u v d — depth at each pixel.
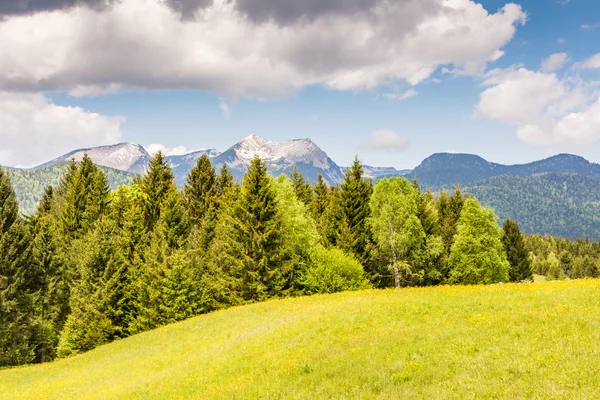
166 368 24.19
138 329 48.34
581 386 10.40
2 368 41.09
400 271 56.56
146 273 50.03
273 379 16.27
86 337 46.97
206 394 16.70
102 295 48.66
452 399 11.04
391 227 53.53
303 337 22.19
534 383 10.97
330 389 13.65
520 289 25.00
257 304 38.22
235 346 24.19
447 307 21.89
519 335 14.96
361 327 21.53
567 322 15.28
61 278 54.22
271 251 48.38
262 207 48.62
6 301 43.44
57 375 30.88
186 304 47.69
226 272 53.88
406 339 17.31
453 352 14.50
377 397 12.12
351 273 46.00
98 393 21.97
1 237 45.69
